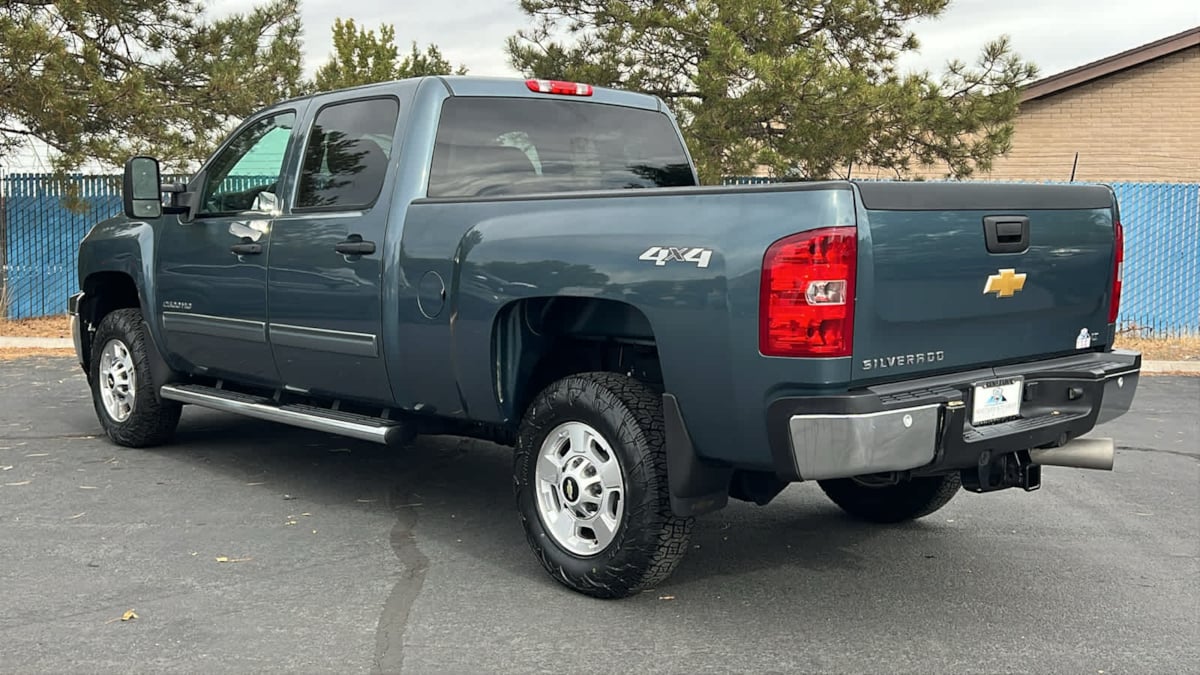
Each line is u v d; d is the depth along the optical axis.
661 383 4.70
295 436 7.73
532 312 4.71
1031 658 3.85
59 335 14.10
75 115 13.73
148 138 14.75
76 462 6.80
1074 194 4.52
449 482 6.43
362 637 3.97
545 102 5.62
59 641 3.89
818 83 13.00
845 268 3.64
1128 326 14.30
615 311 4.50
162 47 16.56
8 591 4.42
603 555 4.30
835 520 5.73
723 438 3.95
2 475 6.43
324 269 5.40
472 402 4.81
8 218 15.62
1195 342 13.80
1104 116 20.48
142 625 4.06
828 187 3.66
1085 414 4.44
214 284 6.16
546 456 4.54
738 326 3.80
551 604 4.35
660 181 6.02
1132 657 3.87
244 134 6.27
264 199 5.94
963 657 3.86
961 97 14.27
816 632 4.09
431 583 4.59
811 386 3.68
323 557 4.93
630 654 3.85
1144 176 20.36
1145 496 6.29
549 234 4.42
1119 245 4.76
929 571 4.85
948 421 3.87
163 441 7.23
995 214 4.15
